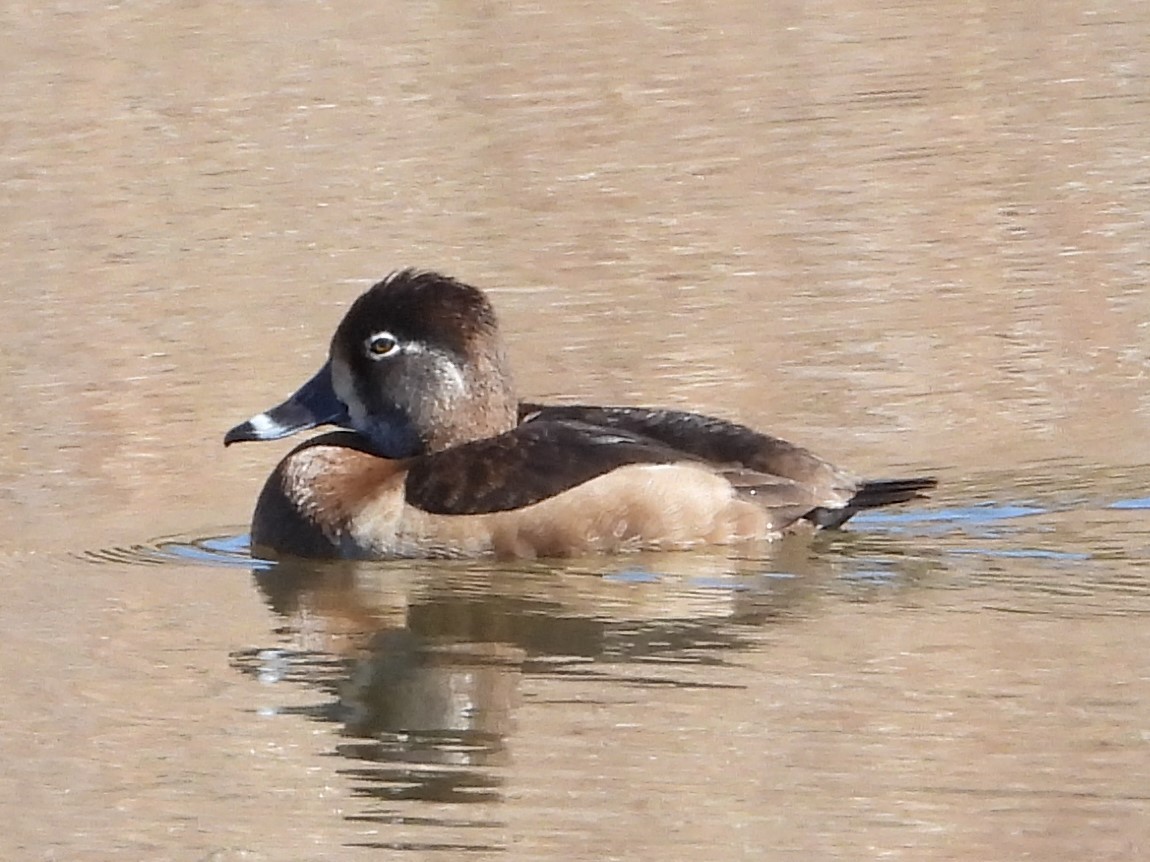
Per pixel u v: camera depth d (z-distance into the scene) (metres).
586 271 19.16
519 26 24.91
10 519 14.44
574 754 10.12
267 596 12.70
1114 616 11.65
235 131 22.30
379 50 24.03
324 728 10.66
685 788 9.75
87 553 13.67
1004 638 11.35
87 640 11.99
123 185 21.11
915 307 18.23
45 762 10.39
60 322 18.31
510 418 13.78
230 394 16.72
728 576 12.56
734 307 18.36
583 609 12.12
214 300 18.64
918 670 10.95
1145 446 14.84
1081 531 13.18
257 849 9.42
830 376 16.75
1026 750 9.96
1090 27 25.00
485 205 20.58
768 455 13.25
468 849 9.30
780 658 11.19
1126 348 17.09
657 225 20.08
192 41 24.22
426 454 13.61
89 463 15.54
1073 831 9.20
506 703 10.76
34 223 20.47
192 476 15.29
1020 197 20.47
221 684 11.27
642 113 22.55
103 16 24.97
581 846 9.26
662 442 13.32
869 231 19.89
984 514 13.61
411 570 13.01
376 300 13.70
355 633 11.98
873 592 12.18
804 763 9.93
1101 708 10.39
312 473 13.52
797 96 23.11
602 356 17.30
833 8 25.66
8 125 22.42
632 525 12.94
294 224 20.19
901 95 23.11
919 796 9.57
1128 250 19.25
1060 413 15.69
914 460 14.77
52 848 9.55
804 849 9.13
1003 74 23.62
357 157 21.69
